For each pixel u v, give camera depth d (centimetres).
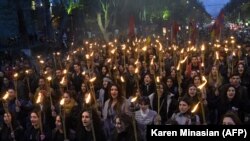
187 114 683
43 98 897
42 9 4722
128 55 1686
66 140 633
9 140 739
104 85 938
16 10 3859
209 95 895
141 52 1781
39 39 4228
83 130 671
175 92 1031
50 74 1255
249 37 3219
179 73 993
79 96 955
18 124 758
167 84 1032
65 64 1633
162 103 837
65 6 4481
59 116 698
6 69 1636
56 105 838
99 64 1516
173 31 2450
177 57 1570
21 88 1149
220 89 853
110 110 795
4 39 3491
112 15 4244
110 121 794
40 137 701
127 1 4759
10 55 2503
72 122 736
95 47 2306
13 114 798
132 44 2284
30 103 946
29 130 725
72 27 4553
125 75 1151
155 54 1844
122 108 788
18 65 1605
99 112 807
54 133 713
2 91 1172
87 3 4528
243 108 805
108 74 1160
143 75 1152
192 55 1521
